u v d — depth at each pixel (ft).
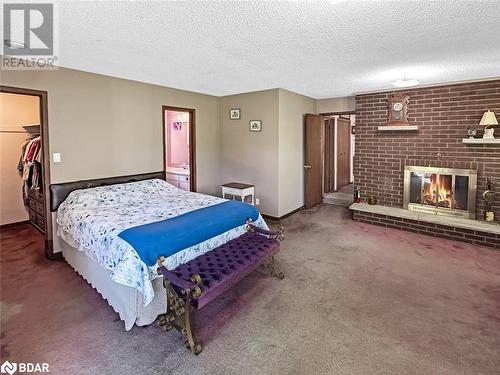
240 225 10.36
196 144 17.20
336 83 14.26
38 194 13.50
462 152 13.85
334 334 6.95
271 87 15.49
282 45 8.70
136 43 8.48
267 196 16.88
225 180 18.67
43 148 10.91
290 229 15.21
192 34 7.80
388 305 8.17
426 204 15.07
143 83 14.05
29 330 7.17
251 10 6.40
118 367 6.00
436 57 9.88
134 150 13.85
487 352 6.30
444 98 14.11
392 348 6.45
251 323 7.43
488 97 13.01
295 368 5.91
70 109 11.48
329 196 21.56
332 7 6.29
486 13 6.63
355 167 17.31
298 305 8.21
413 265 10.78
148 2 5.99
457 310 7.89
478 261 11.07
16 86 10.05
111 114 12.84
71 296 8.77
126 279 6.96
